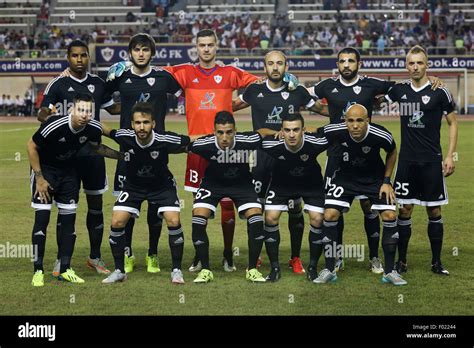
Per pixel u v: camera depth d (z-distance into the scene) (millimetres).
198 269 7629
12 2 43750
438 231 7422
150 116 6961
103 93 7883
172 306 6242
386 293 6633
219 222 10305
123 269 7184
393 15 41781
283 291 6734
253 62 36969
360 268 7719
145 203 11852
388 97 7785
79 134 7090
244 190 7297
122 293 6664
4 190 13477
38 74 37844
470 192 12898
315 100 8078
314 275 7164
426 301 6363
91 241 7660
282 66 7793
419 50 7422
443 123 29891
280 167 7320
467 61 36906
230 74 8070
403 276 7293
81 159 7555
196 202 7281
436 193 7430
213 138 7230
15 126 30391
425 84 7484
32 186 7180
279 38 38875
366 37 38875
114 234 7141
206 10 43250
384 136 7059
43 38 40438
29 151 7031
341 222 7758
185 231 9648
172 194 7270
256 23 40375
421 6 42062
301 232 7605
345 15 41906
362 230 9664
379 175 7293
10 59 37688
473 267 7641
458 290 6723
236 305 6262
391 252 7047
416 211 11070
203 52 7926
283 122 7117
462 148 20172
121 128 7414
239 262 8016
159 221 7535
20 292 6699
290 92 7980
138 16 42969
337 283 7039
